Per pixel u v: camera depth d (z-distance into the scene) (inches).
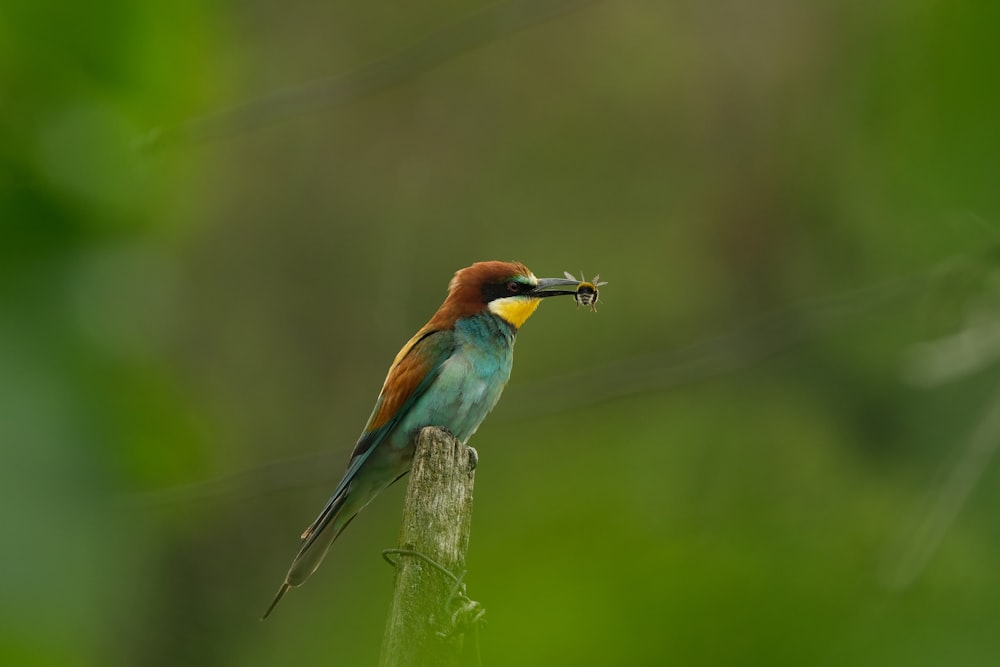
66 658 120.3
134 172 150.9
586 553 182.9
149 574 131.6
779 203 788.0
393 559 285.0
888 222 287.1
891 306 424.8
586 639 158.7
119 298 143.4
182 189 155.1
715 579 169.3
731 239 791.7
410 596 265.6
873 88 227.5
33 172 145.3
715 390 600.4
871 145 235.5
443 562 273.6
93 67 152.2
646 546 181.6
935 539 217.0
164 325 147.2
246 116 403.2
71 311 139.3
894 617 169.2
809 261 759.1
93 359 137.0
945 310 317.1
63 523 126.3
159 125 153.9
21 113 147.0
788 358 590.9
